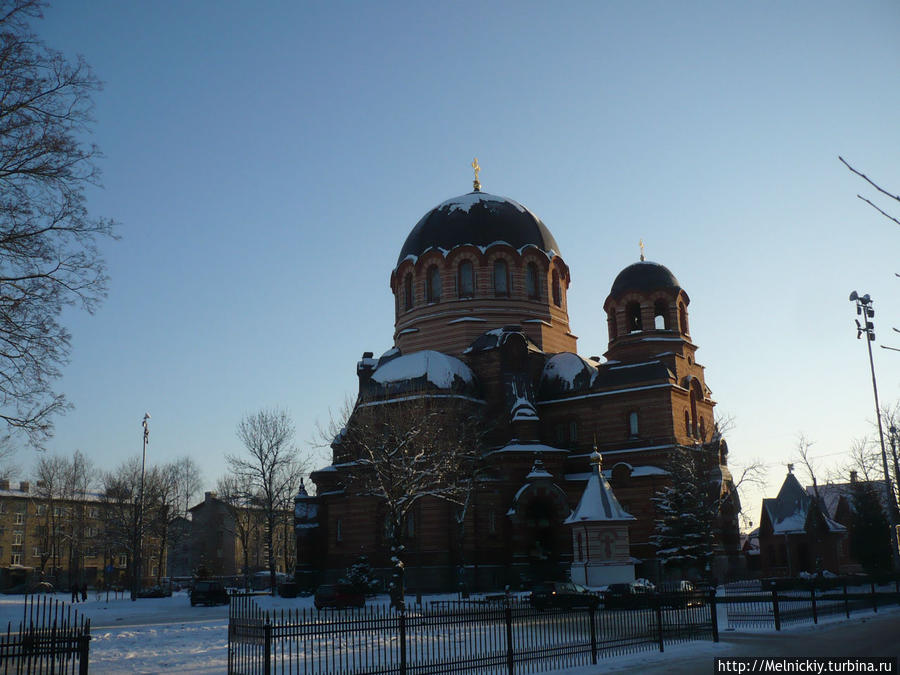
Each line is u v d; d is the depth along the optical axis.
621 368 69.88
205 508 133.75
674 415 67.31
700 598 30.58
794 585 54.34
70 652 17.88
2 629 39.59
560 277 79.81
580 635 28.45
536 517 64.19
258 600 63.19
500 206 78.69
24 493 123.69
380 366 71.50
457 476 59.09
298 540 70.75
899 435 79.19
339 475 70.12
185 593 97.25
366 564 63.16
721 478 67.62
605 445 68.75
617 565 53.38
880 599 45.38
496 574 61.69
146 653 28.64
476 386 69.19
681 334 73.62
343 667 22.06
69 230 28.44
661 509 61.03
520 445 65.44
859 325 56.50
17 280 27.81
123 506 103.38
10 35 25.88
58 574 119.62
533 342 75.06
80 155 28.00
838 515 91.00
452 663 20.86
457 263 75.69
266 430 80.06
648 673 21.91
